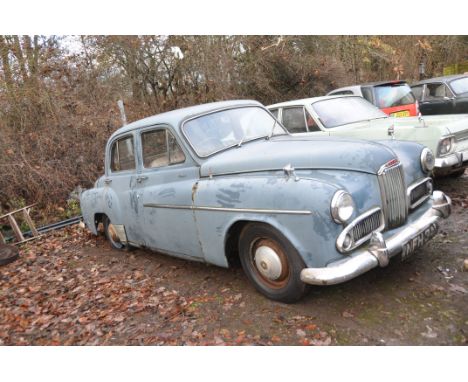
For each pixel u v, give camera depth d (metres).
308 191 2.98
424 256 3.95
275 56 13.68
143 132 4.53
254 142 4.22
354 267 2.88
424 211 3.57
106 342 3.35
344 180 3.12
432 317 3.01
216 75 12.66
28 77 9.28
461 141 5.46
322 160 3.32
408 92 8.73
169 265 4.84
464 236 4.30
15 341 3.59
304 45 15.16
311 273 2.98
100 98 10.35
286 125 6.75
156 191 4.32
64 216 8.05
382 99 8.41
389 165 3.27
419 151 3.77
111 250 5.83
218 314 3.51
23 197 8.30
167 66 12.59
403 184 3.37
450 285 3.38
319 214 2.91
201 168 3.91
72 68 10.19
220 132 4.19
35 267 5.55
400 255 3.25
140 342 3.28
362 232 3.08
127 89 12.09
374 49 18.58
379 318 3.09
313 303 3.41
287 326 3.18
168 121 4.18
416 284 3.46
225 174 3.74
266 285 3.55
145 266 4.96
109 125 9.52
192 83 12.86
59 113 9.09
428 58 20.84
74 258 5.70
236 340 3.11
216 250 3.77
